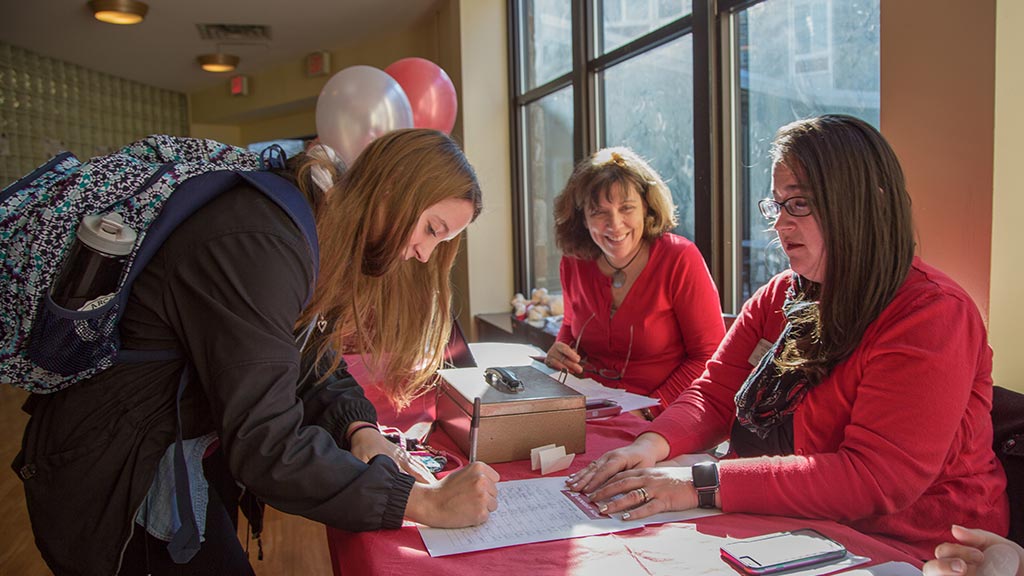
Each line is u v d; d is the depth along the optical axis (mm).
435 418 1713
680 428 1445
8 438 4395
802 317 1310
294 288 1050
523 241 4875
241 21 5613
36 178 1036
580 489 1241
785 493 1116
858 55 2119
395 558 1000
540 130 4582
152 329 1041
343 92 3312
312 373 1465
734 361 1567
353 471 1067
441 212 1238
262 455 1009
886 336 1144
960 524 1152
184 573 1227
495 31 4816
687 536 1058
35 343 979
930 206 1592
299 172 1192
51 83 6828
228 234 1022
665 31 3109
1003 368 1521
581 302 2389
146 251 1006
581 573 945
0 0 5117
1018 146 1482
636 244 2172
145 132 7965
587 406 1718
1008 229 1492
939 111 1560
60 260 979
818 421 1264
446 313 1552
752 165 2625
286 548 2742
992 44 1444
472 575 945
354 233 1218
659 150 3336
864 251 1152
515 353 2383
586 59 3881
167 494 1118
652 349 2186
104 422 1060
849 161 1144
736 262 2752
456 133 4961
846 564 949
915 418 1091
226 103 7902
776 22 2439
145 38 6094
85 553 1081
